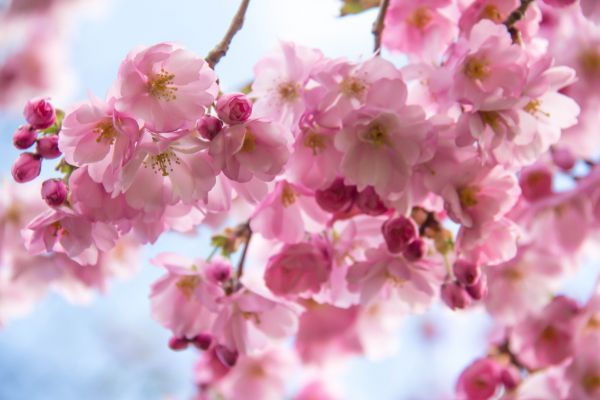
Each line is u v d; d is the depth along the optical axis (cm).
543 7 94
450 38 88
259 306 86
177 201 82
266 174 81
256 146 81
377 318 96
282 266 85
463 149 82
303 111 82
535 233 97
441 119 82
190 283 87
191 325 87
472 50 82
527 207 96
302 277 85
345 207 83
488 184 83
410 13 88
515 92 82
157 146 80
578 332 95
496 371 96
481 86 82
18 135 82
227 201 83
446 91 82
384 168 82
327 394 109
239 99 80
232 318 86
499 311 96
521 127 83
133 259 99
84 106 80
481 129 81
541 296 96
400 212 82
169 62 80
